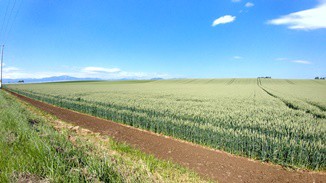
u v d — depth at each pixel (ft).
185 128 32.35
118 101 60.80
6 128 22.22
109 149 22.98
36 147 15.16
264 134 26.86
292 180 19.40
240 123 31.99
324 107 55.93
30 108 60.08
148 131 37.96
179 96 84.28
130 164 16.67
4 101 58.13
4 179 11.37
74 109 65.41
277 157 24.41
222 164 22.75
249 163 23.75
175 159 23.30
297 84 213.05
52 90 129.90
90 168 12.82
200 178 18.07
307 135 26.81
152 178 14.38
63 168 12.54
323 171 21.99
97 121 46.91
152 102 58.75
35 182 11.10
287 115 41.19
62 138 18.97
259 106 53.72
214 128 29.27
